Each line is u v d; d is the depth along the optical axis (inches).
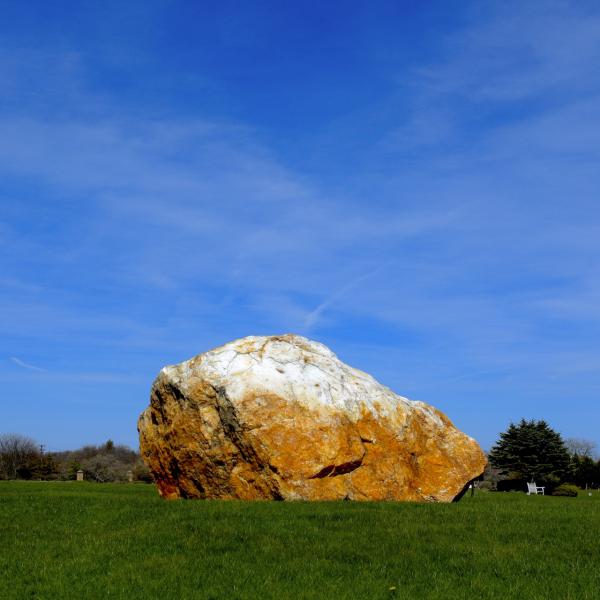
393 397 939.3
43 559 545.6
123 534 620.4
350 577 497.7
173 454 877.2
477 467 931.3
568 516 746.8
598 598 454.3
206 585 477.4
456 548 573.6
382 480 848.3
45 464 3304.6
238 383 831.1
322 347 967.6
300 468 795.4
